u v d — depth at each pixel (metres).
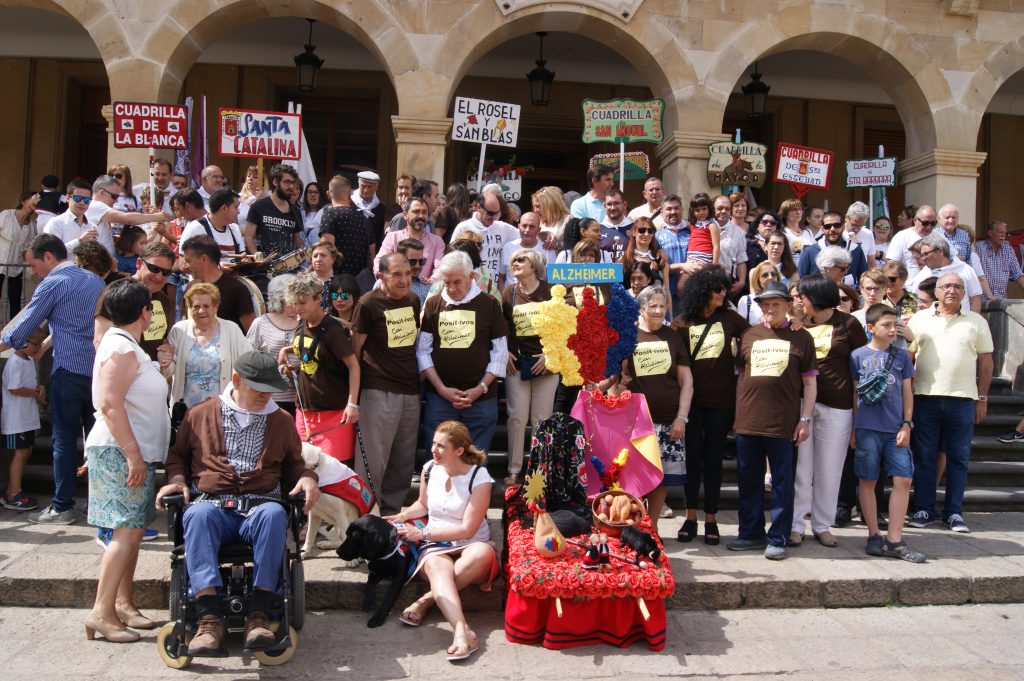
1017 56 10.77
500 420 8.41
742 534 6.26
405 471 6.42
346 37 12.52
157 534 6.12
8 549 5.71
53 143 12.53
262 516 4.43
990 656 4.93
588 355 5.28
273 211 7.78
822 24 10.41
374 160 13.46
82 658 4.57
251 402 4.79
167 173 8.58
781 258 8.12
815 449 6.46
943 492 7.83
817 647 5.00
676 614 5.46
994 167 14.02
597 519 5.19
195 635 4.35
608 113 9.57
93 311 6.20
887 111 13.84
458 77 10.14
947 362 6.92
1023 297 13.25
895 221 14.18
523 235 7.75
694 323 6.38
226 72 12.70
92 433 4.80
